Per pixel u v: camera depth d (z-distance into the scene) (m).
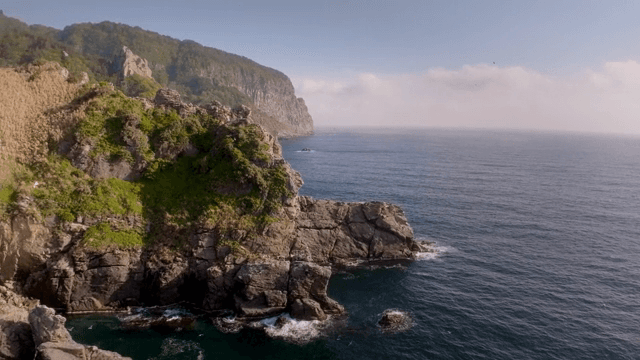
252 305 45.66
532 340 41.78
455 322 45.12
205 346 39.47
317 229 61.34
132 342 39.44
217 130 60.59
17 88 56.81
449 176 149.38
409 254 63.88
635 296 52.28
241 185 54.28
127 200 50.81
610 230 81.69
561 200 110.06
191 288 48.53
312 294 46.41
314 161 189.12
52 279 43.97
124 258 46.34
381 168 168.75
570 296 51.91
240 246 50.00
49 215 46.75
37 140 52.88
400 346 40.44
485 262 63.00
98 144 53.69
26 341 35.34
